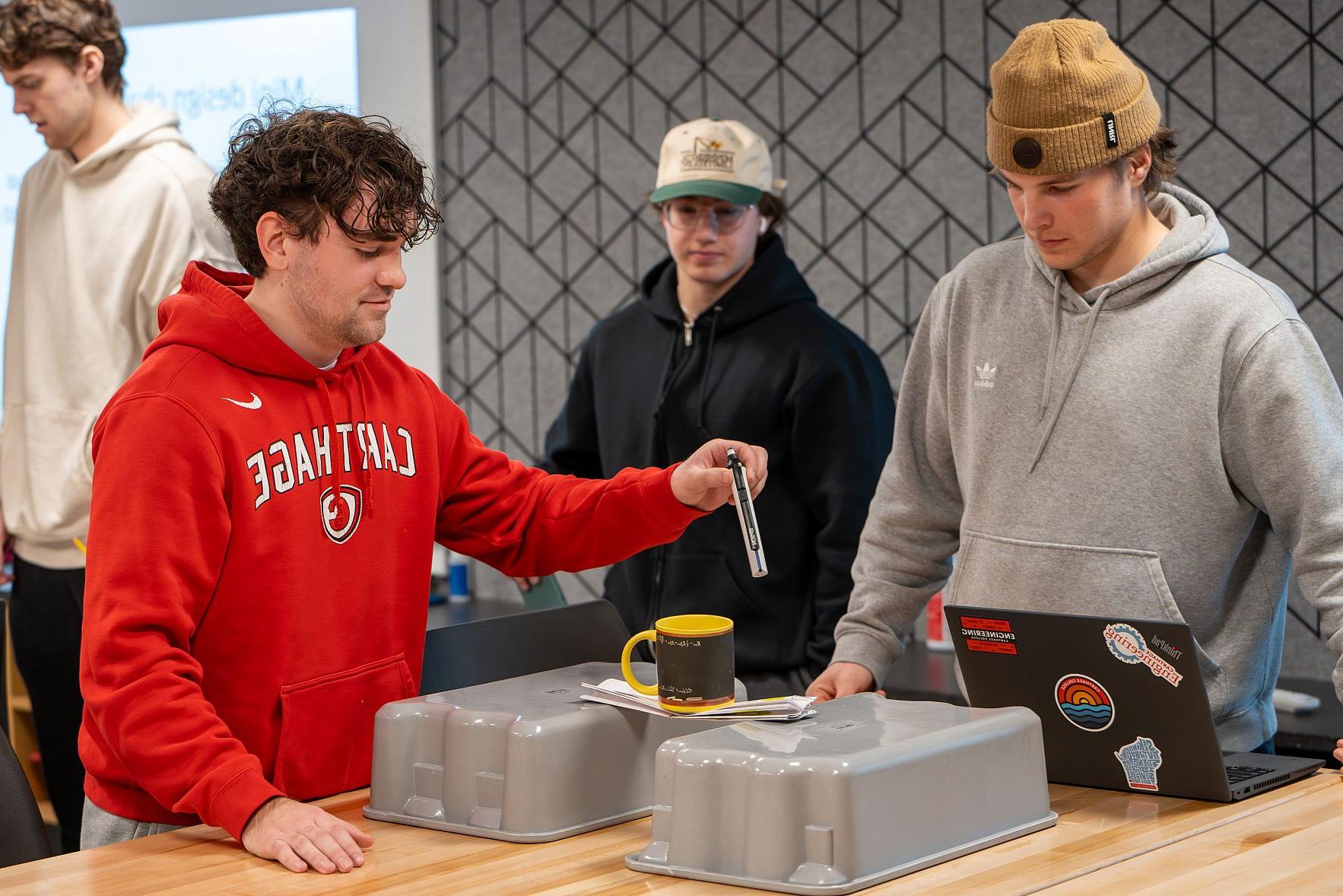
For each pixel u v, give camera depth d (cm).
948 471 209
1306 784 165
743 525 173
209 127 425
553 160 389
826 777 134
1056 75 172
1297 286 304
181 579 158
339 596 171
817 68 351
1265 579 187
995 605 192
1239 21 306
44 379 285
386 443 178
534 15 388
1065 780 167
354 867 144
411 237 166
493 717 156
